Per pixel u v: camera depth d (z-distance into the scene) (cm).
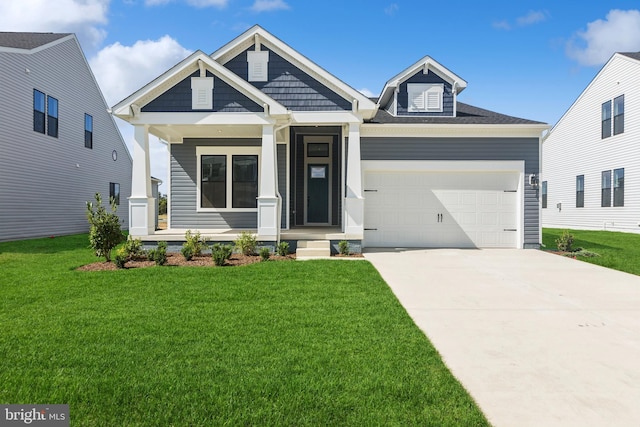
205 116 984
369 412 278
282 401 290
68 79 1820
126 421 266
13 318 482
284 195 1236
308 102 1073
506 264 902
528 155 1190
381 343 406
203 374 332
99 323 462
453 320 495
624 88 1781
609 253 1089
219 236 1015
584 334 447
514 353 391
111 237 875
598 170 1958
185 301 560
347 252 1023
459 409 283
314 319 480
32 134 1579
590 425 267
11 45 1505
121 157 2375
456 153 1190
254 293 606
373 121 1210
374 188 1199
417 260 952
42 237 1633
